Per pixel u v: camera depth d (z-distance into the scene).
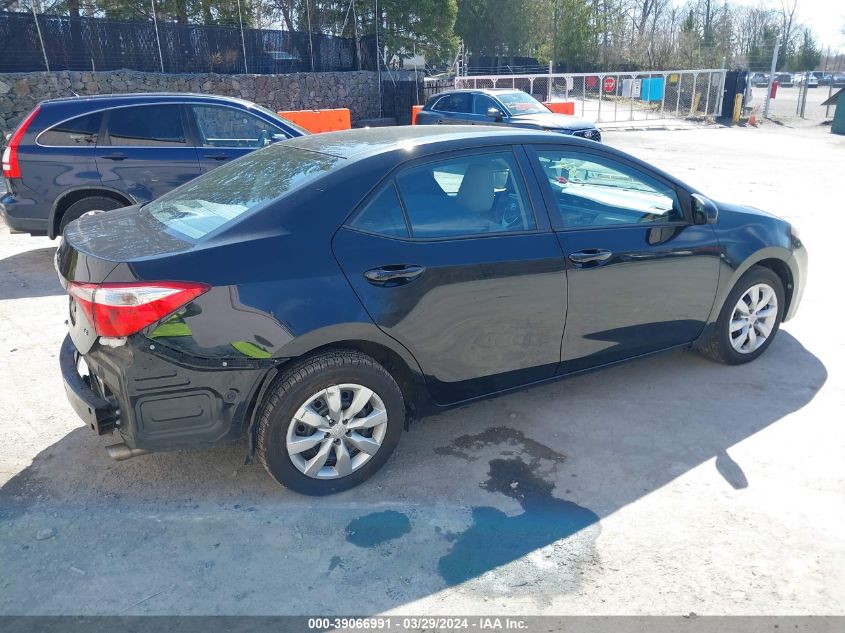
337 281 2.97
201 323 2.75
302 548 2.87
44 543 2.90
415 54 26.59
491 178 3.47
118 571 2.74
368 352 3.25
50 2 15.88
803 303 5.89
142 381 2.75
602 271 3.69
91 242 3.04
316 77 19.70
